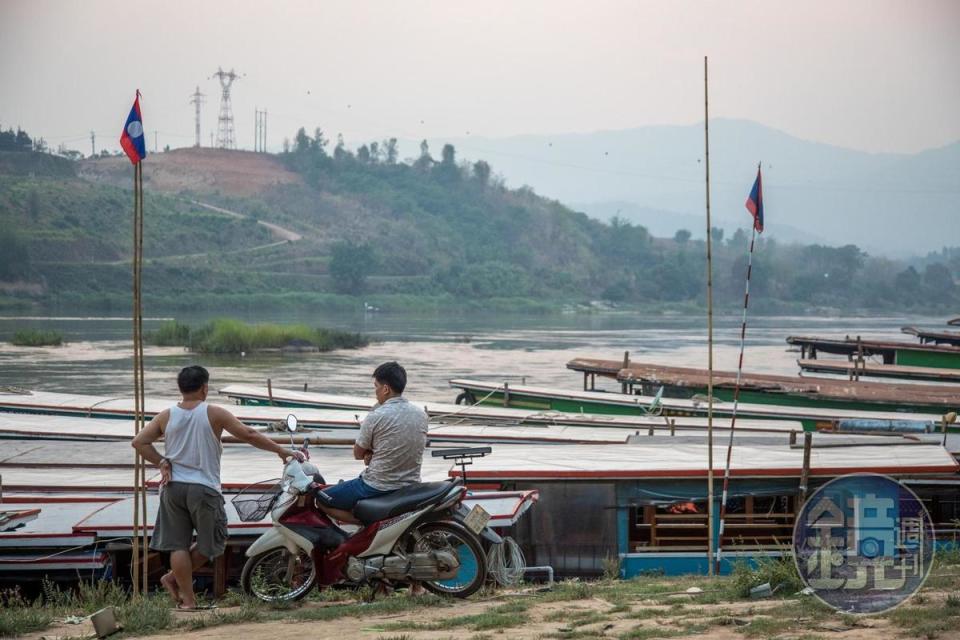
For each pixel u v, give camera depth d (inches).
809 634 302.2
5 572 508.7
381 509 381.4
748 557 608.7
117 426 959.0
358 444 388.8
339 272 7662.4
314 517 390.9
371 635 327.9
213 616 370.6
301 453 399.9
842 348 2156.7
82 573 513.0
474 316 6815.9
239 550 536.7
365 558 387.2
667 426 917.8
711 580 493.7
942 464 637.9
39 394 1183.6
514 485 631.8
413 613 372.2
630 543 633.6
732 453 687.7
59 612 407.8
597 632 319.9
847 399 1342.3
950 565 452.8
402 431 383.9
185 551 392.8
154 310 5969.5
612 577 586.9
